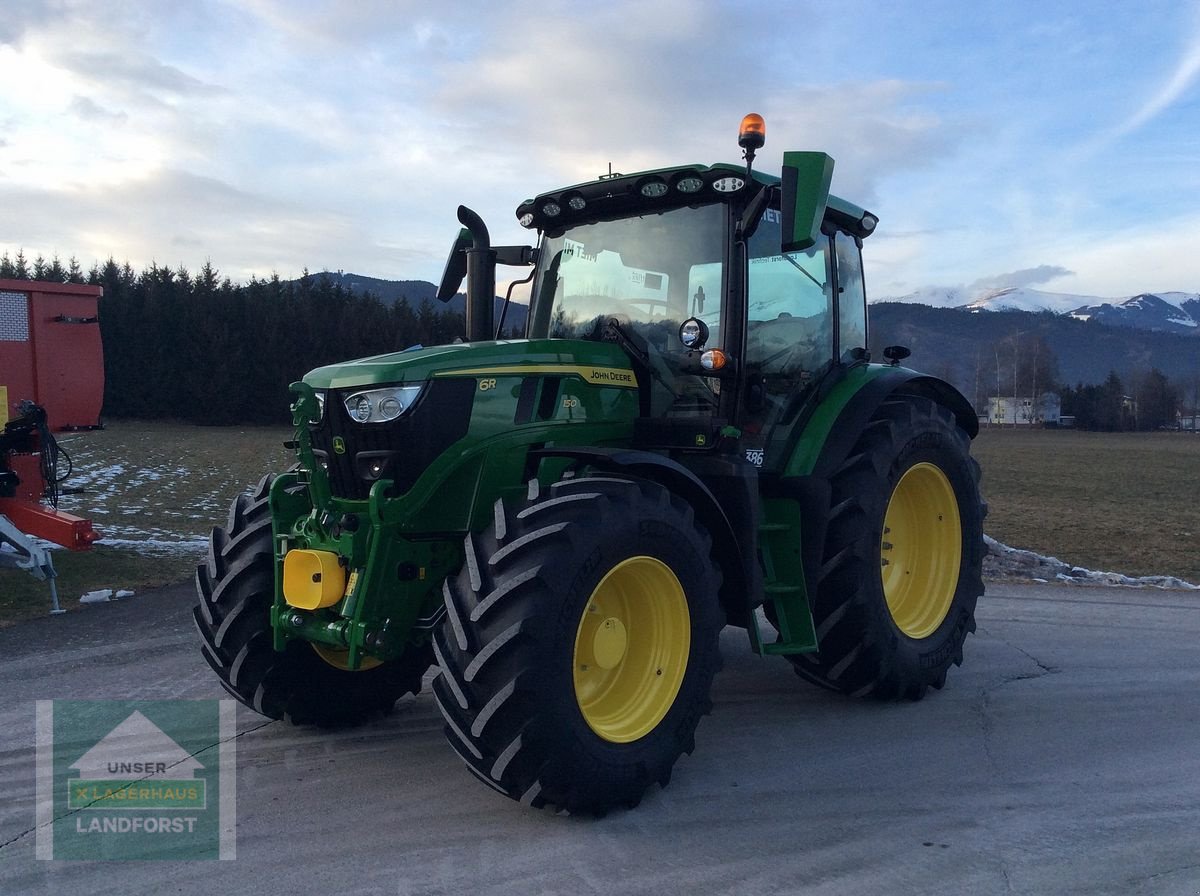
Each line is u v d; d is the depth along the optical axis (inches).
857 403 188.9
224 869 119.7
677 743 143.1
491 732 125.8
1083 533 527.8
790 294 189.8
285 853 124.0
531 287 196.4
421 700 193.3
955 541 206.4
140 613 269.7
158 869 119.9
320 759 159.3
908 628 196.9
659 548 140.7
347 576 141.0
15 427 293.6
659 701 143.5
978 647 237.3
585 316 184.1
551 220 190.5
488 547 132.1
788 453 183.0
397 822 133.6
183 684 201.9
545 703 125.1
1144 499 753.0
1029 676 210.8
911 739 169.9
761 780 150.2
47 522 280.5
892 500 203.0
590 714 140.5
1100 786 147.3
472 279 185.8
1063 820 134.4
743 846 126.2
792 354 189.5
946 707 189.2
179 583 312.5
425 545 144.3
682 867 120.1
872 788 146.8
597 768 130.6
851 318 210.8
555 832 130.3
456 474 145.9
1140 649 235.0
